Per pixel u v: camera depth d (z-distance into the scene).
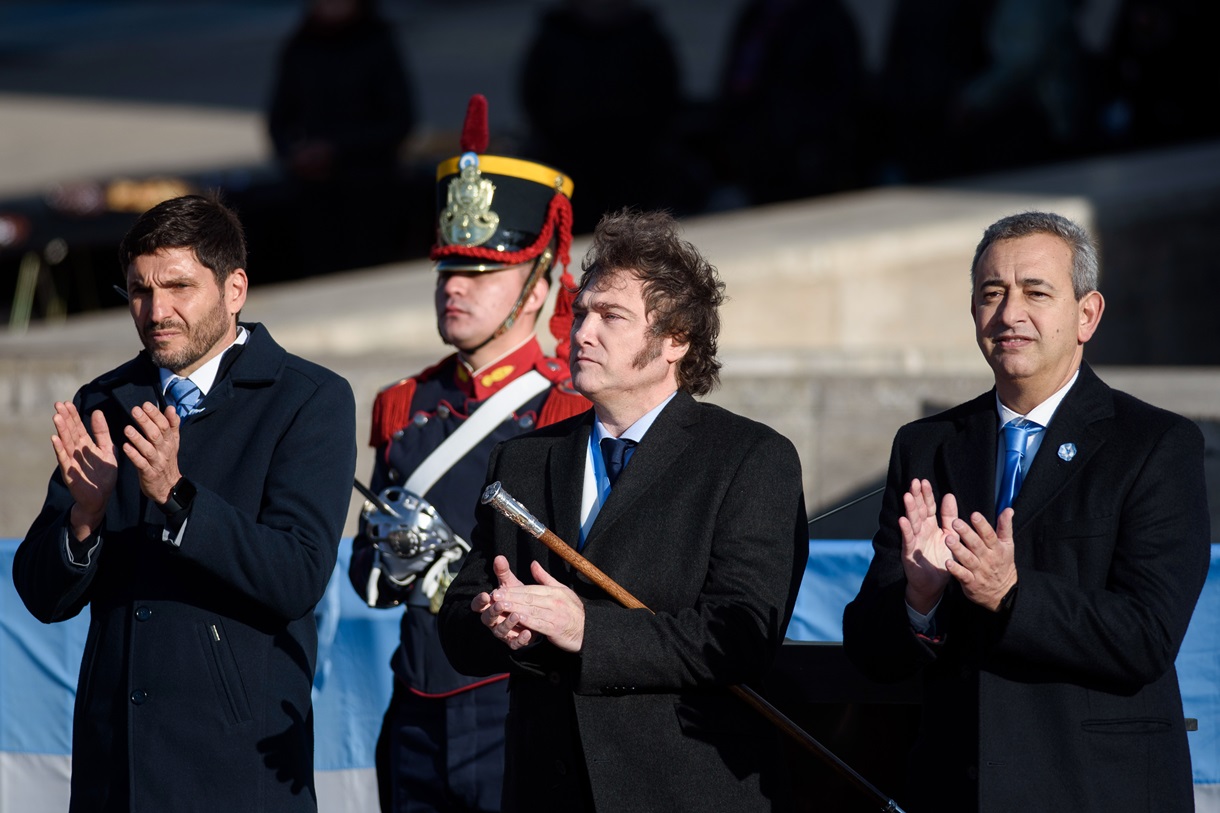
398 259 35.34
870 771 12.64
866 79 36.47
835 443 21.39
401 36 71.56
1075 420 11.12
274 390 11.97
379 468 14.66
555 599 10.43
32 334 24.55
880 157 35.91
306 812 11.62
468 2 78.69
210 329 11.73
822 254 27.05
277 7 83.06
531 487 11.65
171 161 44.03
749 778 10.96
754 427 11.49
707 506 11.14
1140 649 10.37
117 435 11.99
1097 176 32.50
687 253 11.57
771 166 35.09
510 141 36.38
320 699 14.61
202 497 10.95
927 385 21.30
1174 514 10.73
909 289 27.64
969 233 27.97
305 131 34.91
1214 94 36.75
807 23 34.62
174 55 72.25
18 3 86.31
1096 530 10.77
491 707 13.68
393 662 14.07
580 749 10.97
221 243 11.77
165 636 11.36
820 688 12.51
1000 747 10.66
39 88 65.00
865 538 15.48
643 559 11.12
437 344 25.11
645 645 10.56
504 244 14.38
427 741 13.79
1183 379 21.06
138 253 11.62
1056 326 11.03
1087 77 35.47
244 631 11.50
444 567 13.62
